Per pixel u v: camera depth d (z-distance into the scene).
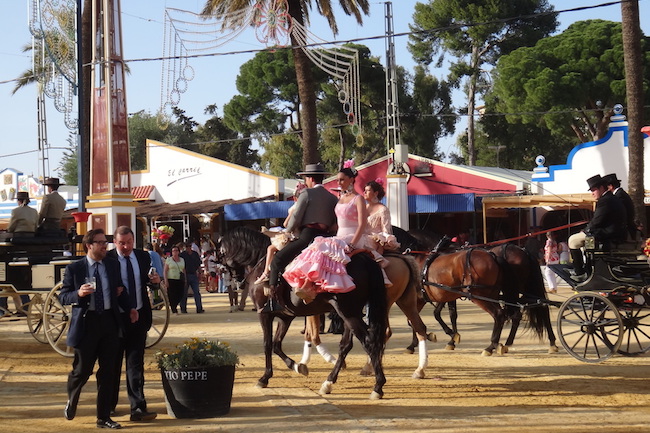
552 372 11.52
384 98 52.81
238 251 11.24
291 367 11.22
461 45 55.50
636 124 25.28
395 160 29.03
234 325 18.95
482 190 33.47
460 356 13.16
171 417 8.93
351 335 10.23
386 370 11.88
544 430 7.95
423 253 13.83
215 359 8.85
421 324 11.02
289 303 10.16
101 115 23.05
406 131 55.19
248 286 11.38
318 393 10.16
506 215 33.19
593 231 12.52
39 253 15.87
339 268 9.55
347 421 8.45
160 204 40.75
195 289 22.98
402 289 10.47
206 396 8.80
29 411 9.42
